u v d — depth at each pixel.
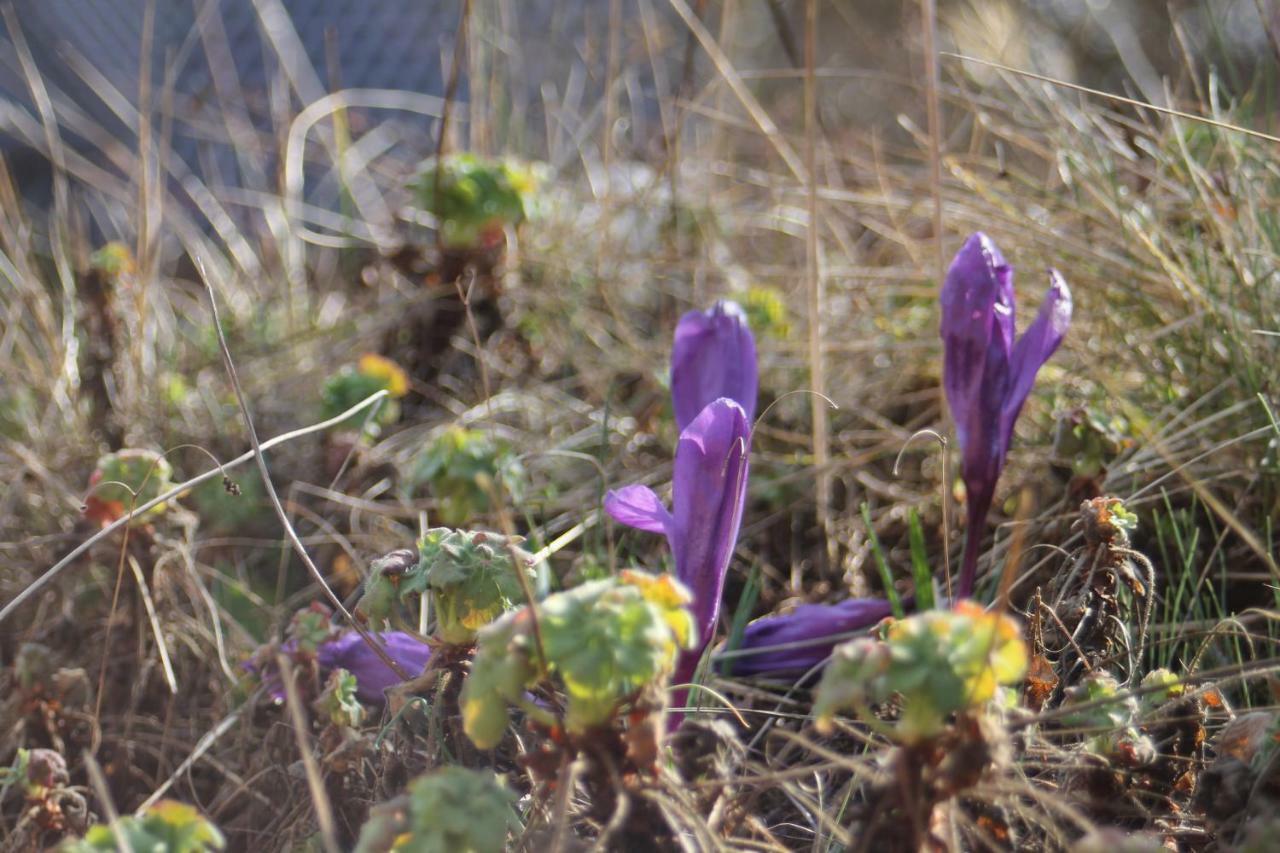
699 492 0.49
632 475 0.70
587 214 0.92
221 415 0.73
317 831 0.49
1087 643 0.52
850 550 0.65
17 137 1.27
